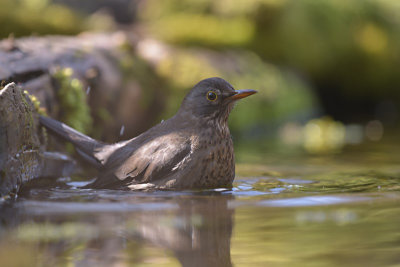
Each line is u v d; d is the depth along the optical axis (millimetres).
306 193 7246
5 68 9898
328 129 19531
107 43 14000
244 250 4402
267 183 8469
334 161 11688
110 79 12820
